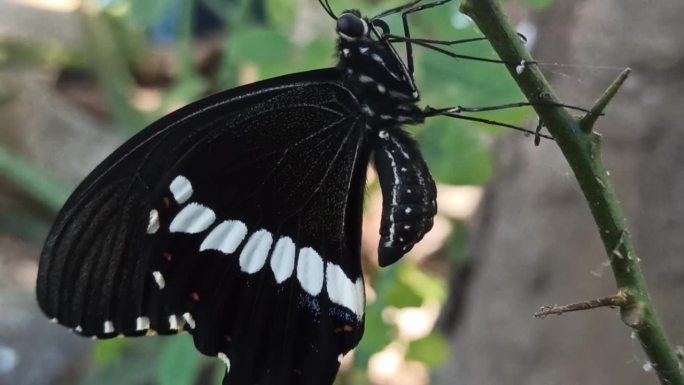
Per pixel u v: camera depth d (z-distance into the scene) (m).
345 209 0.15
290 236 0.15
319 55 0.16
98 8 0.30
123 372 0.24
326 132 0.15
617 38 0.19
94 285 0.14
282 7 0.17
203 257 0.14
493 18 0.11
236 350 0.15
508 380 0.21
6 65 0.45
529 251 0.21
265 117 0.15
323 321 0.15
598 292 0.20
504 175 0.22
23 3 0.48
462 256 0.23
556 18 0.20
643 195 0.19
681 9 0.19
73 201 0.14
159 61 0.45
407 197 0.15
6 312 0.32
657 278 0.19
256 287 0.15
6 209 0.39
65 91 0.46
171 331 0.14
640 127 0.19
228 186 0.14
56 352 0.31
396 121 0.15
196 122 0.14
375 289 0.19
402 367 0.28
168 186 0.14
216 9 0.21
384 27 0.15
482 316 0.22
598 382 0.19
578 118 0.11
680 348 0.11
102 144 0.43
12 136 0.42
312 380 0.15
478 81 0.15
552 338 0.20
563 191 0.20
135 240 0.14
